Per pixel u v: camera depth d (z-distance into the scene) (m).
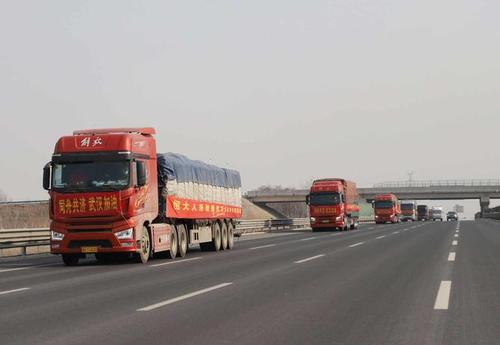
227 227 29.66
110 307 10.58
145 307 10.52
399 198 113.69
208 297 11.64
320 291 12.41
